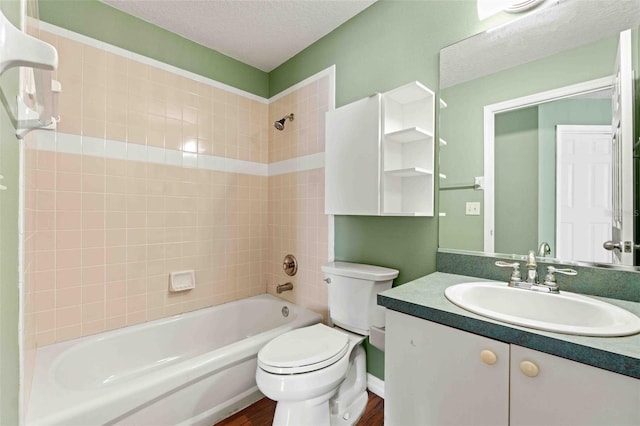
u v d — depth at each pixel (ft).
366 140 4.99
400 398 3.28
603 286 3.29
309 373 3.81
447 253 4.56
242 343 4.93
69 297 5.02
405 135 4.65
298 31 6.32
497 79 4.11
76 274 5.09
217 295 7.07
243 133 7.59
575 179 3.55
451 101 4.53
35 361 4.26
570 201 3.58
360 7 5.60
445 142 4.61
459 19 4.45
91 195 5.25
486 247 4.22
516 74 3.95
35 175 4.41
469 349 2.73
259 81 7.92
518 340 2.43
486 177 4.22
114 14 5.51
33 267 4.23
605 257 3.35
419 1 4.89
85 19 5.18
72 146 5.04
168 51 6.24
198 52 6.72
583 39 3.49
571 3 3.56
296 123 7.20
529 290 3.41
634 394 1.95
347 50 5.99
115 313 5.53
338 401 4.71
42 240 4.73
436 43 4.68
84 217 5.17
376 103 4.85
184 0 5.36
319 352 4.14
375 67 5.50
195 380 4.27
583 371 2.15
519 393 2.44
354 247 5.90
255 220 7.87
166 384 3.90
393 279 5.13
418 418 3.12
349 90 5.96
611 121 3.34
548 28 3.72
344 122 5.37
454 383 2.84
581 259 3.49
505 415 2.52
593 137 3.44
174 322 6.13
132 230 5.75
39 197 4.69
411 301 3.17
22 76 2.43
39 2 4.72
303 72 6.99
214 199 7.03
